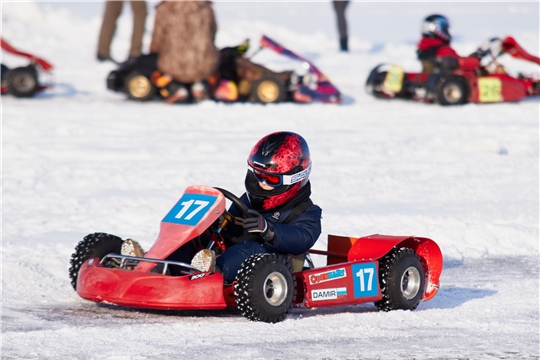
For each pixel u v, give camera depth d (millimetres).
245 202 21344
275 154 20031
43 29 98750
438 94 61062
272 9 137375
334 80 73188
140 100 59594
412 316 19547
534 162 43094
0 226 28094
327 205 32656
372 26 118812
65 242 26078
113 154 40875
